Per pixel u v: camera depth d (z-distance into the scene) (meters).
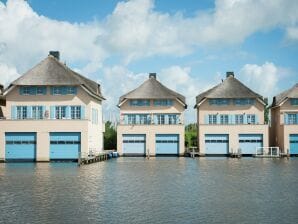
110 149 79.00
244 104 71.06
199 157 68.06
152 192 30.39
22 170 45.03
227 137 69.62
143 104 72.81
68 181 35.97
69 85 57.56
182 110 72.56
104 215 23.16
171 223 21.53
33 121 55.69
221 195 29.19
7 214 23.33
